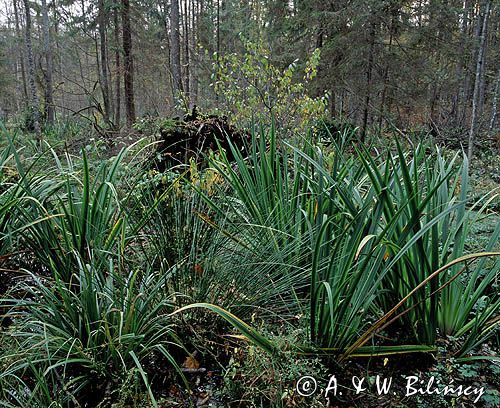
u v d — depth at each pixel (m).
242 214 2.58
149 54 16.53
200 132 4.09
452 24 11.06
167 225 2.43
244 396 1.73
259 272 2.20
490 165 8.29
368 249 1.95
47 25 14.64
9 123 13.14
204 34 20.67
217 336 2.04
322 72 10.68
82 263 2.03
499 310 2.22
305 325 1.98
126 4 11.98
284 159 2.69
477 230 3.32
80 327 1.80
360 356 1.93
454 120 13.73
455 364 1.89
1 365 1.68
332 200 2.12
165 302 1.97
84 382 1.70
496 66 15.38
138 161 3.82
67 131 8.85
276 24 11.64
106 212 2.51
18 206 2.30
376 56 10.43
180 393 1.82
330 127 8.26
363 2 9.77
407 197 1.84
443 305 2.06
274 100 5.38
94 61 25.94
